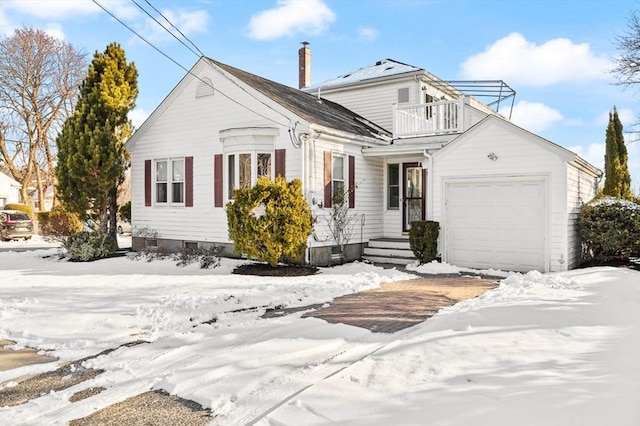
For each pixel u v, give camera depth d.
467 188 12.81
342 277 11.10
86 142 15.49
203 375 4.68
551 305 7.19
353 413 3.57
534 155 11.68
